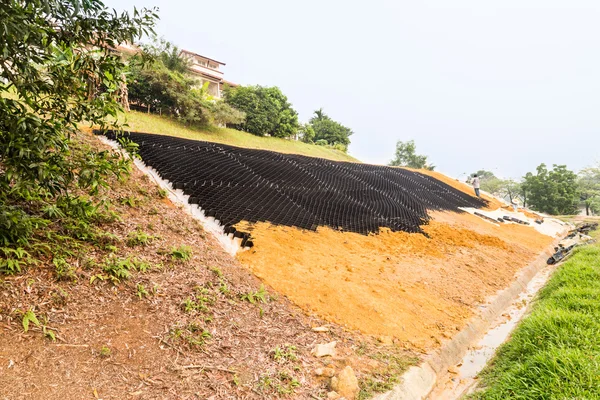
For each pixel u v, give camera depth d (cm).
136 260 402
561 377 322
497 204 2127
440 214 1309
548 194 2945
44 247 358
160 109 1658
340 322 452
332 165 1482
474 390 379
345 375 319
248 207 716
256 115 2230
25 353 255
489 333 557
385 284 586
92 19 305
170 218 564
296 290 497
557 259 1048
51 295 311
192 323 347
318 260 605
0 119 286
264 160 1138
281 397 294
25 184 291
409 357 412
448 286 660
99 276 353
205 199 671
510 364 397
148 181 668
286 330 401
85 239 409
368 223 889
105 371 267
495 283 759
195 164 835
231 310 399
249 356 335
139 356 292
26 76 289
